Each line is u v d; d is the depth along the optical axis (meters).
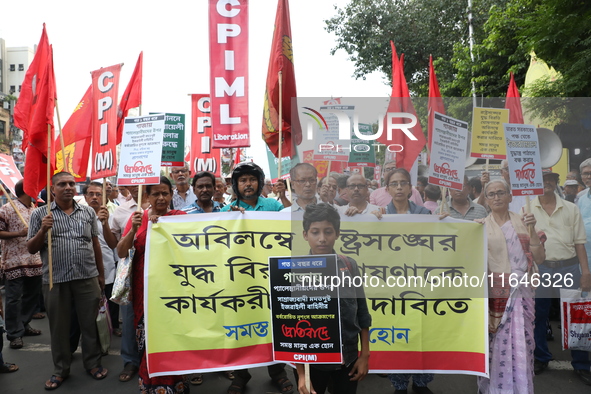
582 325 2.92
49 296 4.35
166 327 3.59
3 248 5.58
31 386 4.39
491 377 3.30
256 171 4.31
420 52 17.88
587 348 2.96
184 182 6.21
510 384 3.23
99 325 4.99
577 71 6.13
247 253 3.71
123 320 4.58
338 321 2.52
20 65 66.75
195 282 3.65
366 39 18.20
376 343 2.90
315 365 2.67
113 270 5.92
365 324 2.69
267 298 3.69
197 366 3.56
